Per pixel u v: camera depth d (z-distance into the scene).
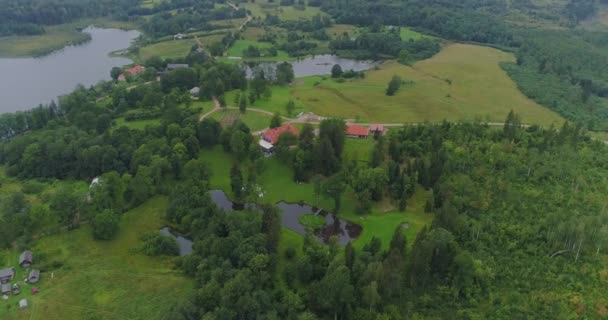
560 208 145.88
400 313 108.81
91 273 127.75
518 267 123.06
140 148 172.62
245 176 175.00
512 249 129.25
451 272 118.50
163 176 171.25
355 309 108.56
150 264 131.50
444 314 110.06
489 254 127.44
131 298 119.62
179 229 146.88
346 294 105.25
